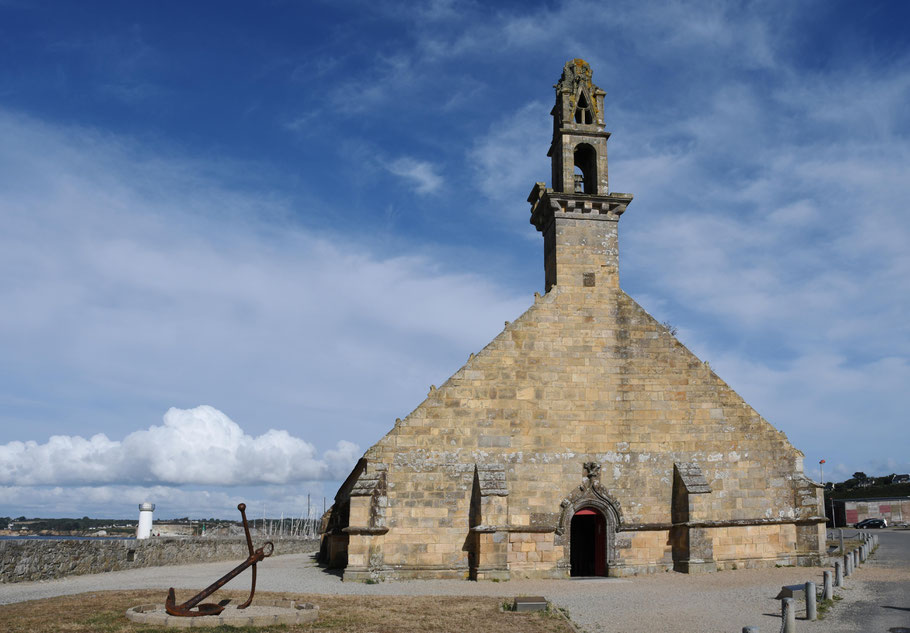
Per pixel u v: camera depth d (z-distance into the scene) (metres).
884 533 74.94
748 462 36.81
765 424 37.34
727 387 37.62
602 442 36.41
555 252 39.16
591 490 35.44
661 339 37.97
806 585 21.95
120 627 19.27
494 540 33.38
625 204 39.88
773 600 25.72
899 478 144.75
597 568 35.94
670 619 22.31
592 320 37.94
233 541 51.72
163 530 83.62
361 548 33.34
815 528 36.16
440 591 29.64
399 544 34.03
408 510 34.38
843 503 106.31
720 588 29.30
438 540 34.25
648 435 36.72
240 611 22.44
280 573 38.00
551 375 36.88
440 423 35.53
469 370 36.34
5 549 30.17
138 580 32.97
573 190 40.19
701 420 37.09
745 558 35.62
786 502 36.69
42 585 30.12
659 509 35.97
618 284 38.69
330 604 24.28
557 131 41.94
